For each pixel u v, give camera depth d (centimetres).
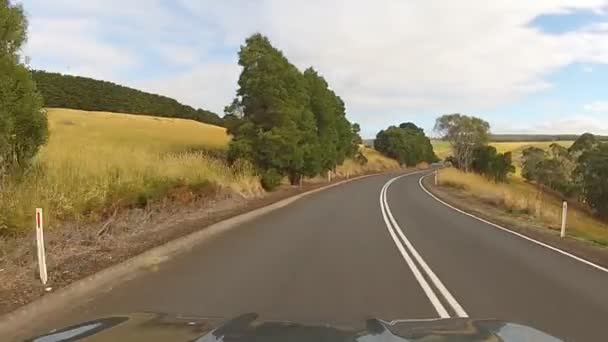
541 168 7525
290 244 1342
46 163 1430
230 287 857
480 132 8762
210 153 3566
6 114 1075
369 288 866
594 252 1391
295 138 3284
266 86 3244
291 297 794
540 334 331
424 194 3816
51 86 11194
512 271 1059
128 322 379
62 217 1220
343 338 294
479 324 349
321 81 4734
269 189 3162
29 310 694
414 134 13275
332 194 3531
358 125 7656
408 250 1288
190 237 1392
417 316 705
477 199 3547
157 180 1825
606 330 661
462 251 1309
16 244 995
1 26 1094
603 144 6253
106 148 2077
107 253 1080
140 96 12975
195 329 357
